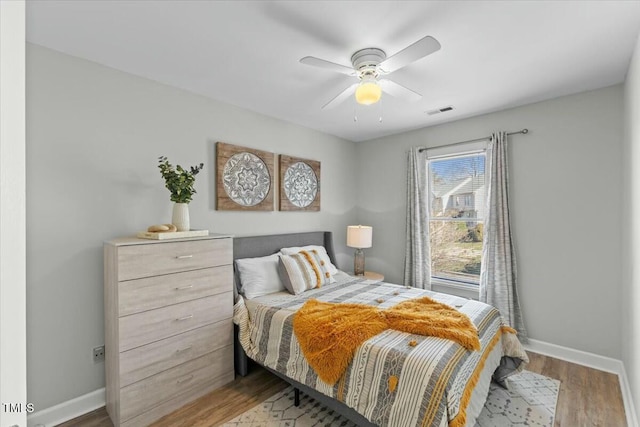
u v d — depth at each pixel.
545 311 2.83
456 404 1.35
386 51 1.95
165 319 1.97
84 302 2.03
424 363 1.44
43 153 1.88
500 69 2.22
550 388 2.25
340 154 4.21
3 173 0.39
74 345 1.98
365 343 1.65
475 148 3.28
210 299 2.22
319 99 2.81
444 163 3.60
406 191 3.86
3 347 0.39
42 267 1.87
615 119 2.48
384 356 1.55
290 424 1.87
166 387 1.97
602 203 2.54
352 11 1.58
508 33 1.77
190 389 2.09
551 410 2.00
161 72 2.26
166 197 2.46
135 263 1.83
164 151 2.45
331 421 1.89
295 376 1.92
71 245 1.98
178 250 2.04
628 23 1.67
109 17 1.61
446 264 3.59
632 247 2.00
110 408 1.94
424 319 1.85
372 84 1.89
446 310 2.04
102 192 2.12
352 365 1.65
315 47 1.92
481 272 3.15
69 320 1.97
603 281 2.54
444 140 3.54
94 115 2.09
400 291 2.71
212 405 2.05
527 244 2.93
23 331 0.40
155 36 1.80
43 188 1.88
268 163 3.23
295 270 2.75
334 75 2.32
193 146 2.63
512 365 2.22
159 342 1.94
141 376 1.86
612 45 1.89
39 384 1.85
